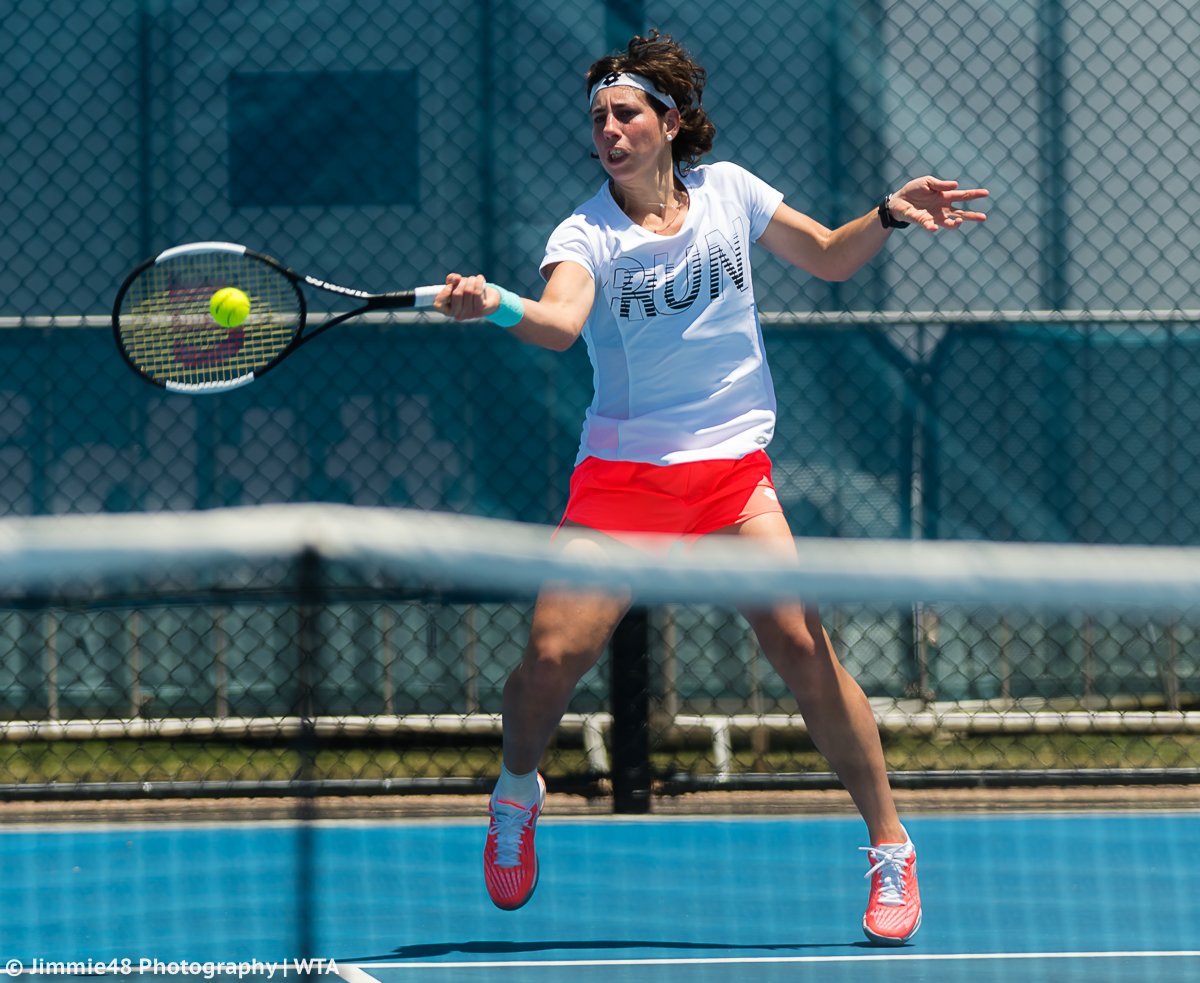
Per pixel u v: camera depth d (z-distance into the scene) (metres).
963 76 19.42
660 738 17.92
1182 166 19.47
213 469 19.02
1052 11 19.47
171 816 16.83
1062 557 6.66
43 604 17.22
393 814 17.06
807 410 19.20
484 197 19.20
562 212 19.23
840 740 11.12
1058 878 14.19
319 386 19.09
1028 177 19.41
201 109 19.20
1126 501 19.30
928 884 14.00
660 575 6.51
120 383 18.98
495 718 18.42
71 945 11.90
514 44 19.25
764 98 19.36
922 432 19.22
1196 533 19.31
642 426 10.70
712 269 10.79
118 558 6.36
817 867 14.62
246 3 19.23
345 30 19.27
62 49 19.17
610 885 13.94
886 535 19.14
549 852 15.32
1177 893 13.59
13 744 18.45
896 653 18.34
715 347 10.79
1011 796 17.53
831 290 19.30
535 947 11.78
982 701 18.39
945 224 11.10
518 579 6.61
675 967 11.12
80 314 19.05
